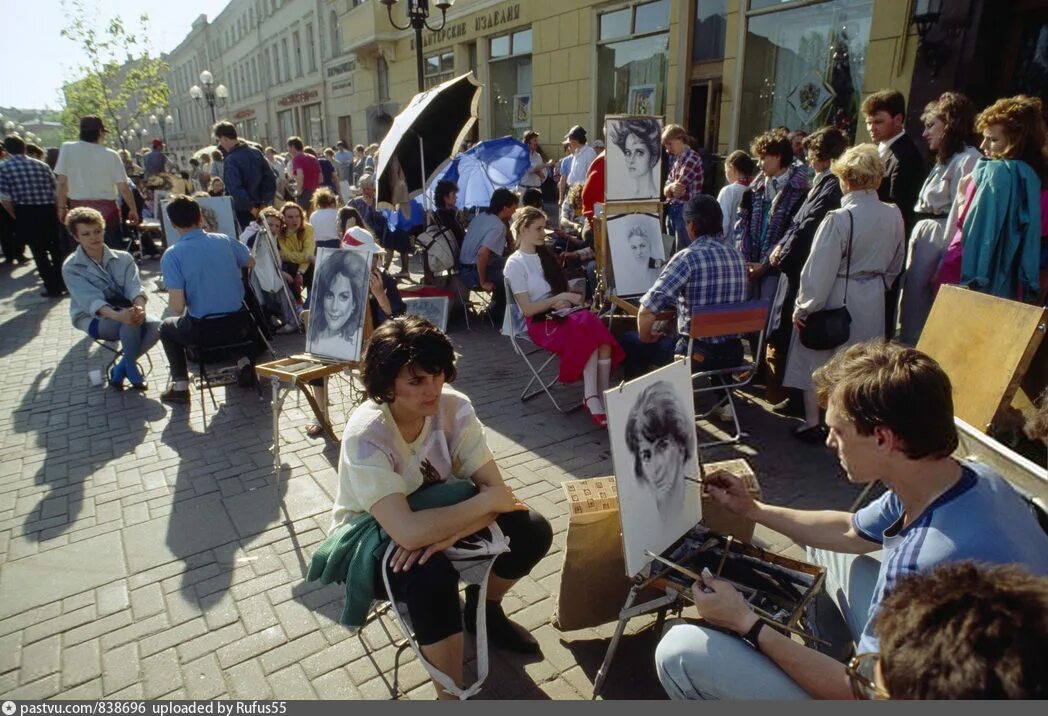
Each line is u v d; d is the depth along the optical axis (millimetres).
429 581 1890
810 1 7777
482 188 8609
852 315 3555
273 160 15648
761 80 8672
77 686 2262
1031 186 3156
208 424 4445
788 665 1520
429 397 1996
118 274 5035
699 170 6309
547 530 2297
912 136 6527
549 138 12961
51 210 8008
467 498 2139
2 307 7801
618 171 5012
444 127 6957
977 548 1358
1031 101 3180
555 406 4574
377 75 20562
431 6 15789
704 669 1615
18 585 2797
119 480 3695
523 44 13367
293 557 2963
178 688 2246
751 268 4477
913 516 1547
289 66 29156
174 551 3016
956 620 852
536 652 2369
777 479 3516
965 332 2443
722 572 2059
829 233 3414
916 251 3918
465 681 2242
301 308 6914
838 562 2117
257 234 6258
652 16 10180
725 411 4234
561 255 6805
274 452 3518
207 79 22312
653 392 2068
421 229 8578
